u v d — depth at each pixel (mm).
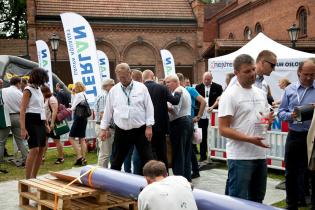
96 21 33688
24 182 6613
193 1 35531
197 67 35250
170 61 23547
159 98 7340
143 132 6789
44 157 11414
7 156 12117
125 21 34219
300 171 6000
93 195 5828
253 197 4594
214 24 45406
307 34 28375
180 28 34906
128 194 5242
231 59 15555
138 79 7559
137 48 34562
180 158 7715
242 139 4246
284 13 31375
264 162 4496
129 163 8211
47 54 19359
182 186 3865
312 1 27750
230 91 4418
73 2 34250
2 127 10258
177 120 7676
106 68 20078
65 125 10781
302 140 5770
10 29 48250
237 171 4402
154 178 4023
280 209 3738
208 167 10125
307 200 6785
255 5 35719
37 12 32812
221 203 4062
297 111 5145
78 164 10734
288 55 14875
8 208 6719
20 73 18578
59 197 5609
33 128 7445
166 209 3701
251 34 36938
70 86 20953
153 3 35656
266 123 4340
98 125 10023
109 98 6887
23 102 7363
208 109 10492
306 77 5617
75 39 14398
